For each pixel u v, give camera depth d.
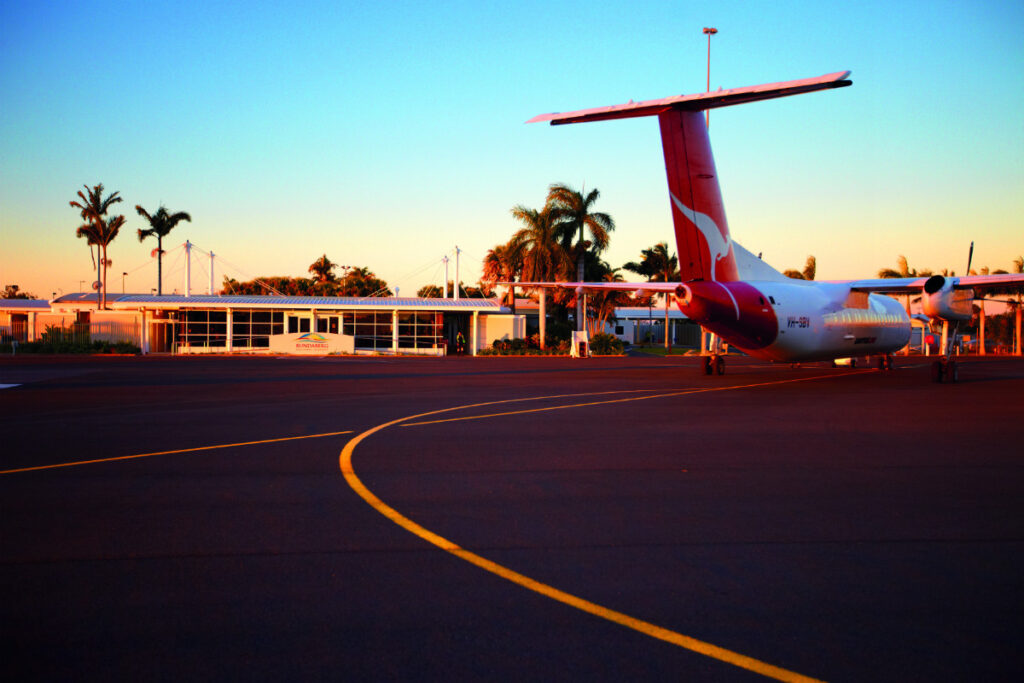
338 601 4.18
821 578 4.59
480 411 13.66
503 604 4.14
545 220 43.16
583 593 4.31
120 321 45.34
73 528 5.66
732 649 3.58
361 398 16.25
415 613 4.01
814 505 6.44
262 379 22.50
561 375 24.53
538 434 10.67
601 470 7.98
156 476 7.61
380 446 9.55
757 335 19.28
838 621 3.92
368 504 6.43
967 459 8.71
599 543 5.31
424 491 6.95
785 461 8.55
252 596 4.25
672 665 3.40
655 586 4.43
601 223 43.53
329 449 9.30
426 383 20.86
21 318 48.47
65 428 11.23
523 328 48.69
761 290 19.14
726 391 18.12
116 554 5.02
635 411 13.68
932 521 5.93
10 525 5.74
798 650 3.57
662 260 56.53
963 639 3.70
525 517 6.02
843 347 22.45
